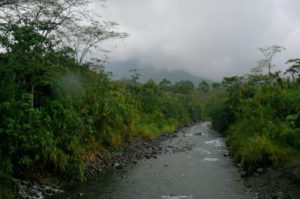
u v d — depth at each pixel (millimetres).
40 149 16047
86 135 22094
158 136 42688
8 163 14078
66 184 17094
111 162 23266
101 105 25469
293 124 22250
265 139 21578
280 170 18438
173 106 65812
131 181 18922
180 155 28375
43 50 18703
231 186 17938
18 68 16641
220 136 46562
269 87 32031
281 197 14766
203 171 21781
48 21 20453
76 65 24750
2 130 14078
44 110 17812
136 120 38188
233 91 46188
